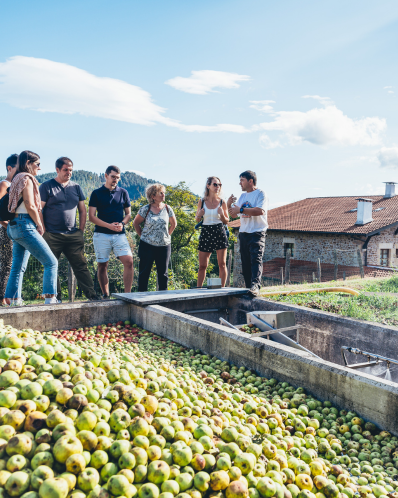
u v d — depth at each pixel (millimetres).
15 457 1951
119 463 2125
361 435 3209
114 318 6223
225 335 4625
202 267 7809
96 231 7176
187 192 32094
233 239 32156
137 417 2424
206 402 3262
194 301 6637
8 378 2449
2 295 7148
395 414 3078
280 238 32125
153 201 7215
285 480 2484
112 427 2346
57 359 2836
